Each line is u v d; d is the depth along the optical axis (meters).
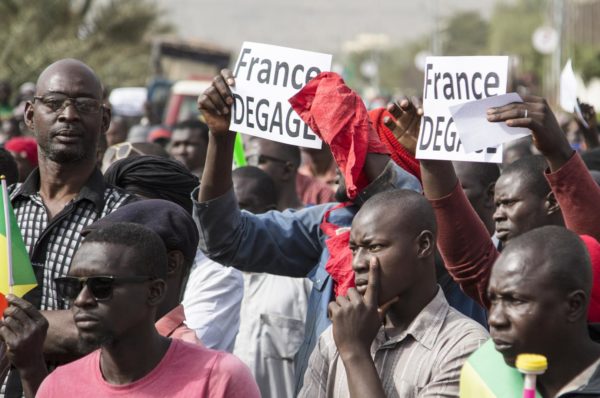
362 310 4.90
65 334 5.52
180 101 24.64
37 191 6.21
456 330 5.02
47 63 34.00
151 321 4.78
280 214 6.40
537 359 3.98
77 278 4.71
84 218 5.99
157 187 6.40
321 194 11.09
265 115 5.99
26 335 5.02
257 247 6.22
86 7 36.25
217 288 6.64
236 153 9.55
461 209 5.53
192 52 36.06
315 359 5.29
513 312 4.25
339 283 5.71
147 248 4.75
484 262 5.55
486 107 5.20
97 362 4.84
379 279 5.02
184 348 4.83
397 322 5.15
